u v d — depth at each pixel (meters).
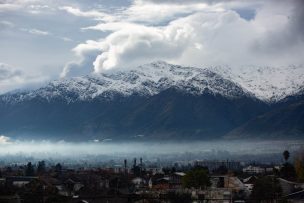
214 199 197.75
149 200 196.75
